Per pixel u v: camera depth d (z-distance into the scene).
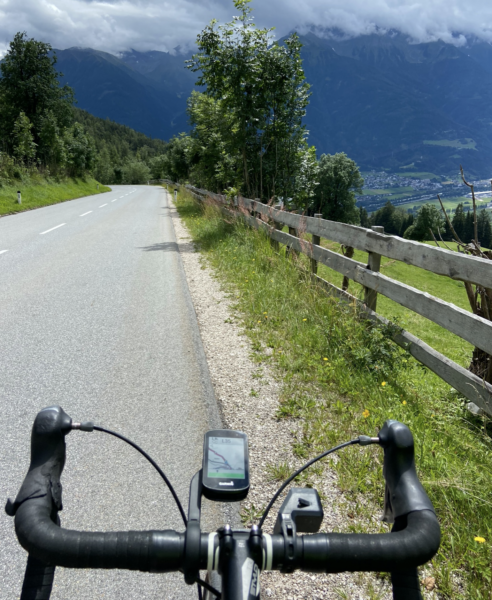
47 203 28.03
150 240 13.42
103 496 2.75
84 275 8.78
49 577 0.96
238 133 13.98
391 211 128.50
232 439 1.20
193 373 4.53
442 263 3.82
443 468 2.87
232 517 2.59
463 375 3.57
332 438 3.25
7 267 9.37
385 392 3.97
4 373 4.52
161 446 3.28
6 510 0.98
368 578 2.17
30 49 49.06
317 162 14.98
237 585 0.87
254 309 6.30
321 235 6.66
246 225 11.70
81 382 4.34
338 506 2.61
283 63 13.25
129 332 5.73
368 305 5.25
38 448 1.07
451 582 2.13
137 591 2.14
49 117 45.16
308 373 4.39
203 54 13.52
